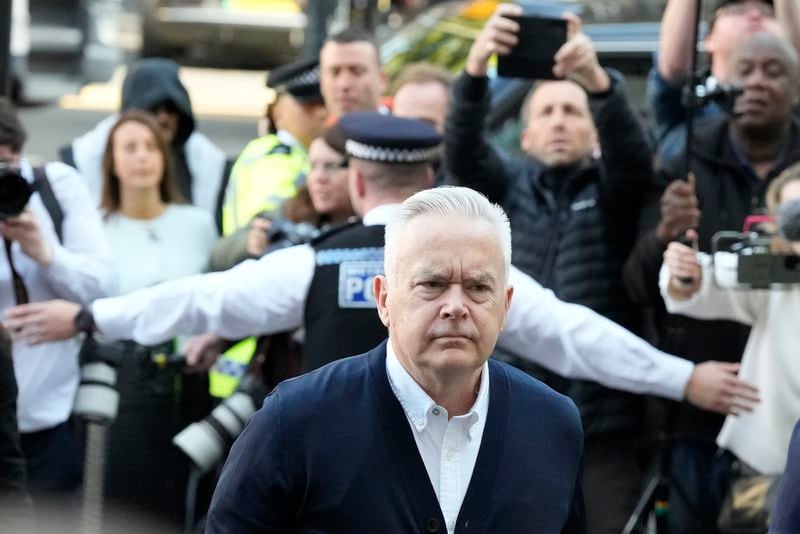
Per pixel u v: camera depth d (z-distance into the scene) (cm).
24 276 1449
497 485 956
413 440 952
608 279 1469
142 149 1636
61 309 1379
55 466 1465
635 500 1456
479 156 1496
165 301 1338
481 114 1484
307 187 1487
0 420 1170
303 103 1723
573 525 992
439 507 948
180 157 1802
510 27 1459
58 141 3262
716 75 1591
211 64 4225
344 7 2600
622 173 1454
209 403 1581
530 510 960
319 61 1731
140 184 1639
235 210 1702
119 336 1367
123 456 1545
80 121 3478
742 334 1423
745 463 1382
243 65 4253
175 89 1789
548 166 1485
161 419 1550
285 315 1301
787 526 995
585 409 1434
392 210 1289
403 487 946
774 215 1369
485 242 934
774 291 1375
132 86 1794
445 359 928
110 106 3644
